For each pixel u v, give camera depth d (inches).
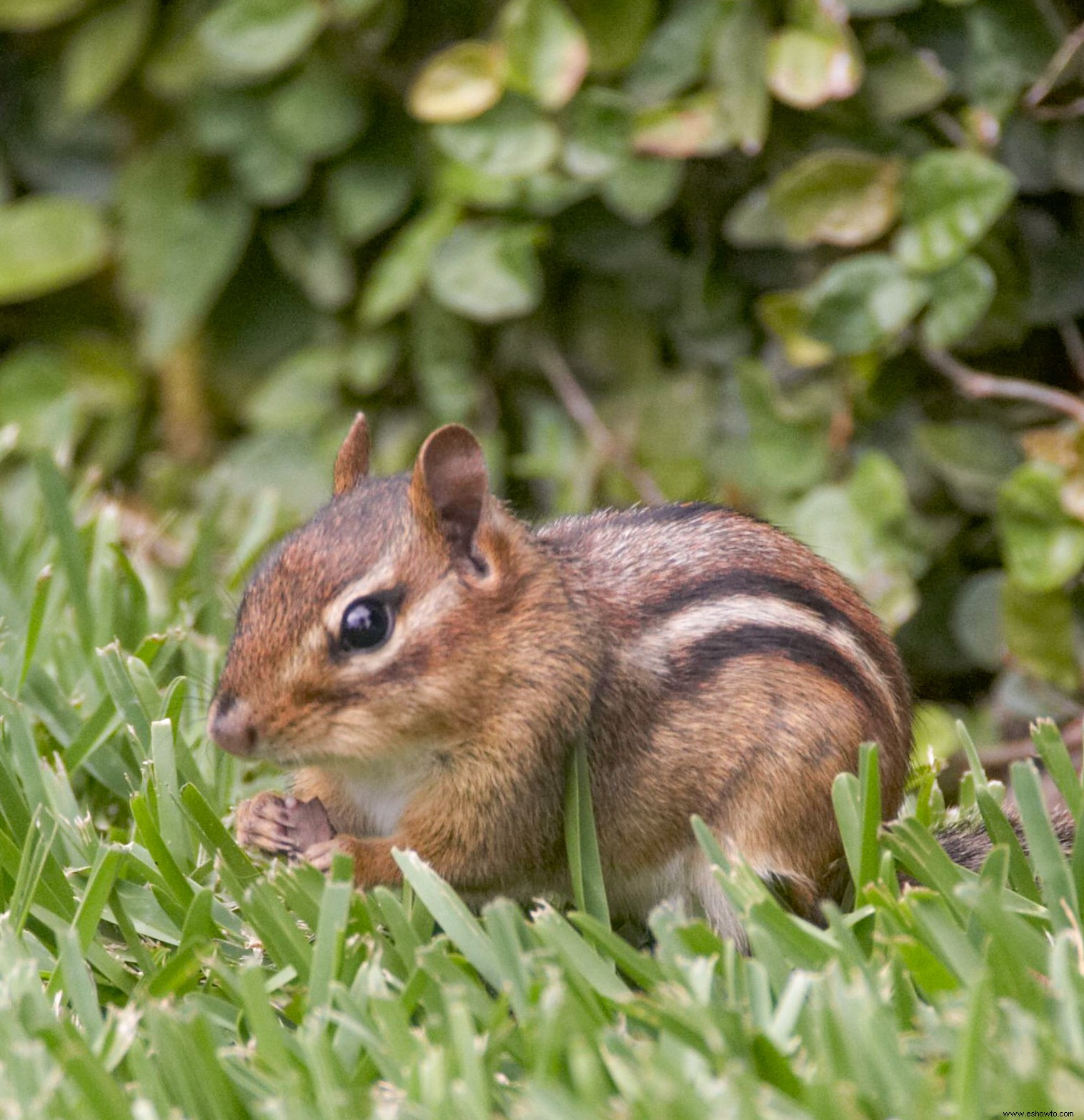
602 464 514.9
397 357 549.6
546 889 288.7
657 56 476.7
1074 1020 215.2
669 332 522.9
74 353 588.1
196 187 568.4
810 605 297.4
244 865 282.7
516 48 469.7
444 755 276.5
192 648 371.2
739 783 280.7
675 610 289.3
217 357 593.3
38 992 235.5
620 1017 235.9
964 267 440.5
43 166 599.2
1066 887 256.8
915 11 462.9
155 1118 207.6
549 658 275.4
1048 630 444.8
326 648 266.5
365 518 277.0
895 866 272.8
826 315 450.3
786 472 477.7
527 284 496.4
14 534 459.2
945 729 439.8
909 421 482.0
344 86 533.0
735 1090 200.8
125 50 552.1
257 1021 225.9
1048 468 430.0
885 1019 214.8
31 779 304.3
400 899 276.1
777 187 452.4
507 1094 218.4
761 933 239.5
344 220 543.5
